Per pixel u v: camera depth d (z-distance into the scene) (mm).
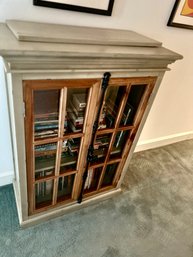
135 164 1961
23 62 674
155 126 2023
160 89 1718
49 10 974
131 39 980
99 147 1239
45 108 914
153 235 1387
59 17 1013
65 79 796
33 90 782
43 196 1312
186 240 1401
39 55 669
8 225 1270
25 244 1200
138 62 891
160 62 946
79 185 1294
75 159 1171
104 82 880
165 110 1928
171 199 1678
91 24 1111
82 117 1001
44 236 1255
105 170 1400
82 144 1080
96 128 1033
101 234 1327
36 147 1000
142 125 1222
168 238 1389
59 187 1328
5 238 1210
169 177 1891
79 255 1200
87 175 1289
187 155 2211
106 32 1040
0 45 642
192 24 1409
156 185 1778
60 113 895
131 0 1136
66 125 1004
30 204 1184
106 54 781
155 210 1559
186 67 1679
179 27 1383
